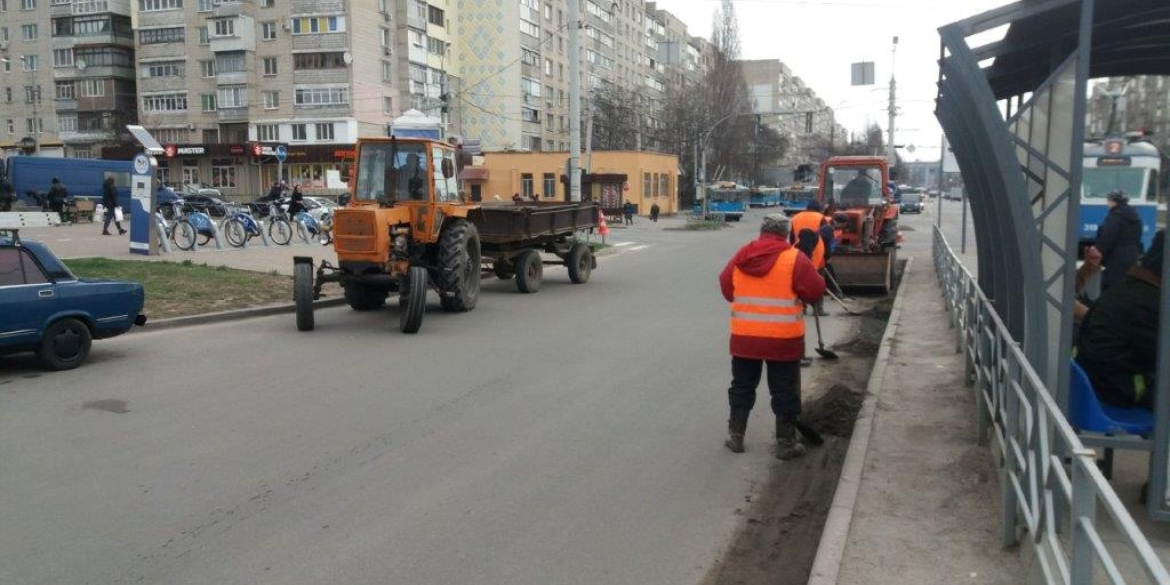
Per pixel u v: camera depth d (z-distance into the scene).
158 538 4.76
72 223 32.50
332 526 4.96
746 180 87.81
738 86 80.69
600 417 7.39
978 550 4.41
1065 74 4.75
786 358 6.21
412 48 65.88
